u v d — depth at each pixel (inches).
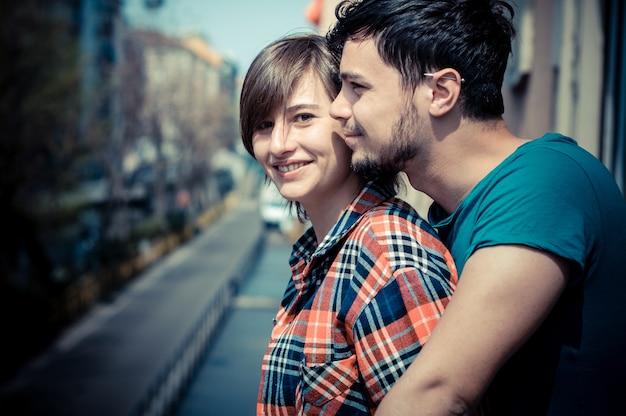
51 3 743.7
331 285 51.8
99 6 1214.9
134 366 672.4
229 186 2920.8
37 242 787.4
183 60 1846.7
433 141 47.8
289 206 66.7
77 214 852.0
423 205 221.3
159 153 1482.5
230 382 612.1
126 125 1102.4
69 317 832.9
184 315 904.9
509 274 41.4
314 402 50.6
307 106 54.4
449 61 46.5
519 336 41.5
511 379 47.0
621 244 44.4
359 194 54.4
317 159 54.8
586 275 43.8
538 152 45.5
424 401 41.7
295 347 52.6
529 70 136.9
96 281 971.9
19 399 574.6
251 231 1825.8
